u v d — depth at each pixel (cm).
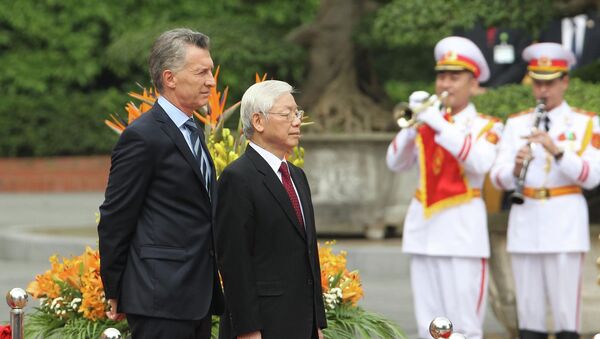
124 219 1186
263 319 1218
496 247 2020
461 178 1838
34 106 5603
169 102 1220
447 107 1850
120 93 5550
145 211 1199
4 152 5638
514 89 2100
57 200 5250
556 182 1850
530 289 1880
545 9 2398
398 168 1917
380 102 3438
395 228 3328
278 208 1227
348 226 3238
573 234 1839
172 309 1180
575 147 1844
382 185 3241
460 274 1831
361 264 3000
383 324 1488
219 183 1230
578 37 3169
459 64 1834
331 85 3331
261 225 1223
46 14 5478
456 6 2392
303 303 1235
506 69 3138
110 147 5616
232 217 1213
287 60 3142
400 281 2886
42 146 5616
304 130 3300
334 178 3231
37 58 5538
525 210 1866
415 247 1866
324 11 3347
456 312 1841
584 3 2439
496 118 1873
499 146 1898
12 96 5591
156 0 5325
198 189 1207
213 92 1499
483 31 3138
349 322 1454
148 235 1193
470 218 1833
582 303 1977
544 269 1866
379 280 2906
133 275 1191
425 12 2416
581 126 1856
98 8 5419
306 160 3247
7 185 5612
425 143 1855
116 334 1134
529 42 3112
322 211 3238
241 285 1209
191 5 5269
